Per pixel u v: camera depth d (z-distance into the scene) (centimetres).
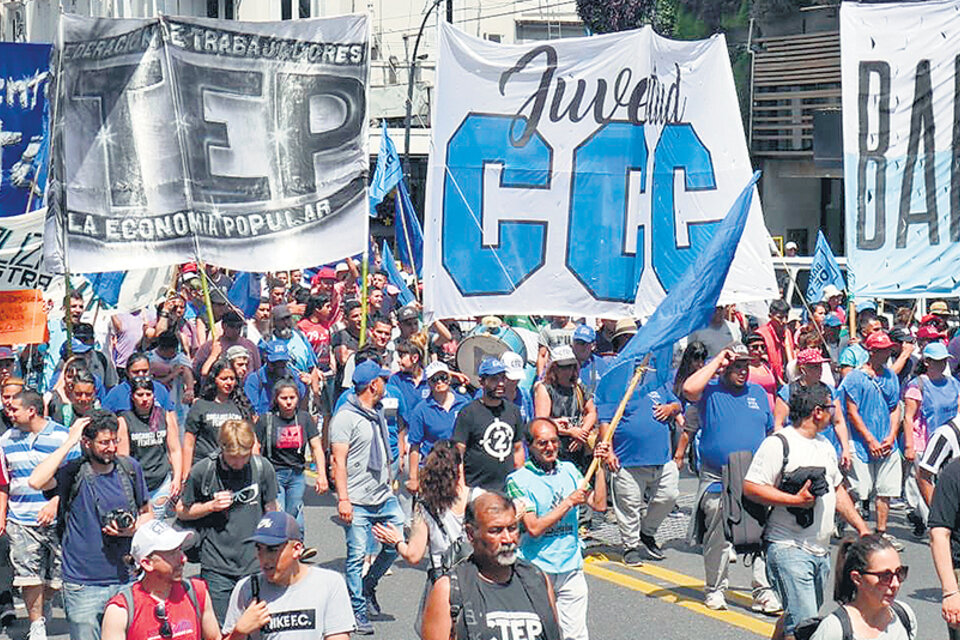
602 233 1709
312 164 1803
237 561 1167
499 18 6469
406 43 5653
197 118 1766
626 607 1452
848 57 1869
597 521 1812
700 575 1588
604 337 1897
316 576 925
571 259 1703
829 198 4575
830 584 1515
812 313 2291
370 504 1408
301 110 1795
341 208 1811
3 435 1305
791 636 1009
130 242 1752
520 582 821
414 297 2656
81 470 1161
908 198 1878
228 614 925
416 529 1112
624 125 1705
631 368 1603
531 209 1684
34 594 1305
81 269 1734
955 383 1792
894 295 1883
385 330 1886
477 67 1650
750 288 1792
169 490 1471
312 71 1795
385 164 2600
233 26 1775
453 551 862
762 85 4500
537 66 1670
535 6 6481
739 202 1410
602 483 1407
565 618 1152
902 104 1870
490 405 1386
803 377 1598
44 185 1823
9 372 1711
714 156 1786
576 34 6519
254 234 1791
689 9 4812
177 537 905
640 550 1666
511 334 2016
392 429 1780
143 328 2189
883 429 1734
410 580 1591
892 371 1792
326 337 2222
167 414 1485
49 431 1308
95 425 1155
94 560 1155
